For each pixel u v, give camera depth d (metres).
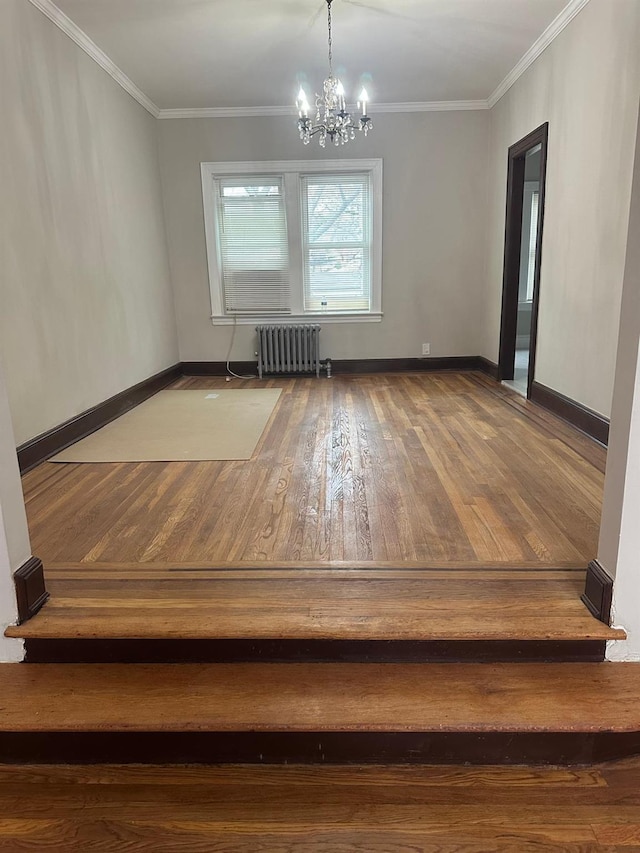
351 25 3.80
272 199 5.89
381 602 1.79
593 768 1.57
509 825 1.40
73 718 1.55
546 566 1.99
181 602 1.81
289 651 1.73
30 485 2.89
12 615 1.72
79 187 3.81
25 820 1.44
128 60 4.30
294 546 2.18
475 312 6.12
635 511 1.58
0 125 2.90
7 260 2.96
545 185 4.17
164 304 5.72
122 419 4.27
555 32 3.87
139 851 1.36
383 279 6.04
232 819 1.43
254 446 3.50
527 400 4.63
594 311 3.45
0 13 2.91
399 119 5.66
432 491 2.71
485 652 1.71
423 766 1.59
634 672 1.68
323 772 1.57
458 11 3.64
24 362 3.12
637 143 1.46
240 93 5.15
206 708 1.57
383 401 4.74
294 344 6.02
